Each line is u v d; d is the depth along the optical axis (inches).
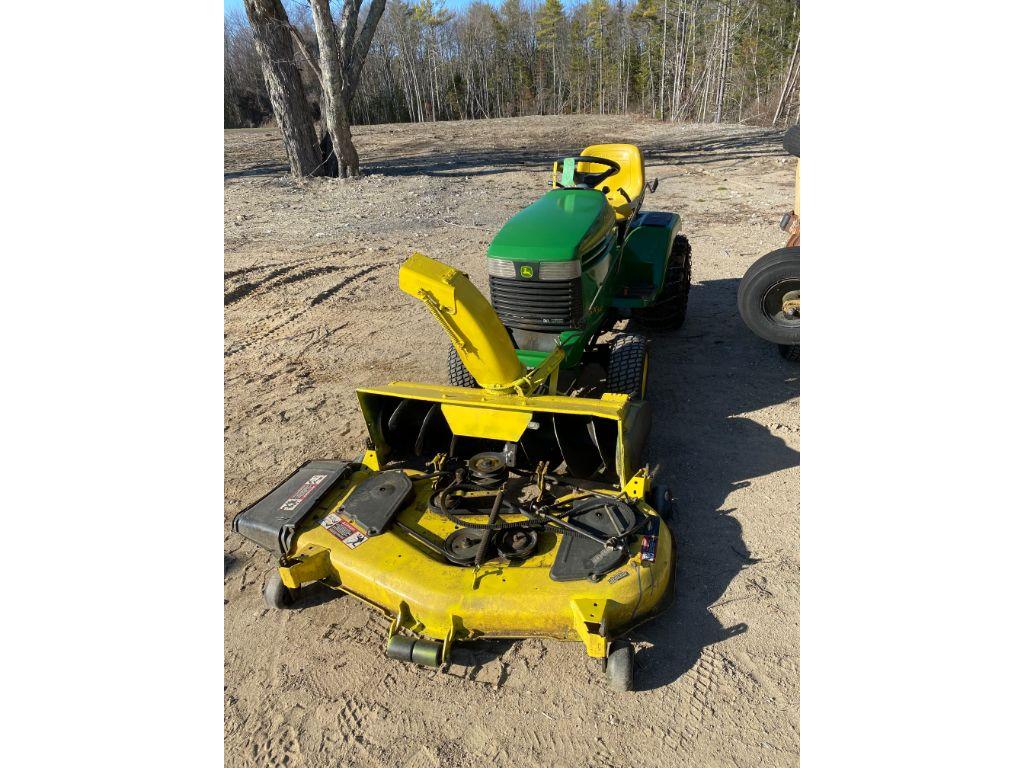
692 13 1429.6
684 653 116.9
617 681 108.0
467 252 378.9
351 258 376.8
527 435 157.6
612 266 198.5
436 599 114.3
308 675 116.9
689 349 244.7
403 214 479.8
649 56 1675.7
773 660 114.2
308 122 627.8
